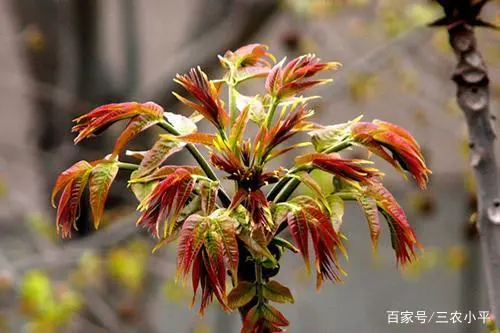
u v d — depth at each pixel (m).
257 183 2.04
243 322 2.07
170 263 7.57
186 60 7.58
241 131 2.07
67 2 8.16
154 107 2.11
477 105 2.50
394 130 2.13
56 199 8.12
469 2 2.52
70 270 8.14
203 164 2.07
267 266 2.07
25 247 7.84
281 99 2.15
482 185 2.49
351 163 2.05
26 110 10.49
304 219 2.01
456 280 9.27
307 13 7.63
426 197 7.63
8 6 8.95
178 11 10.73
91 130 2.09
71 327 7.39
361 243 8.72
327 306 9.44
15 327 8.09
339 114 9.65
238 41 7.50
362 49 9.07
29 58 8.34
